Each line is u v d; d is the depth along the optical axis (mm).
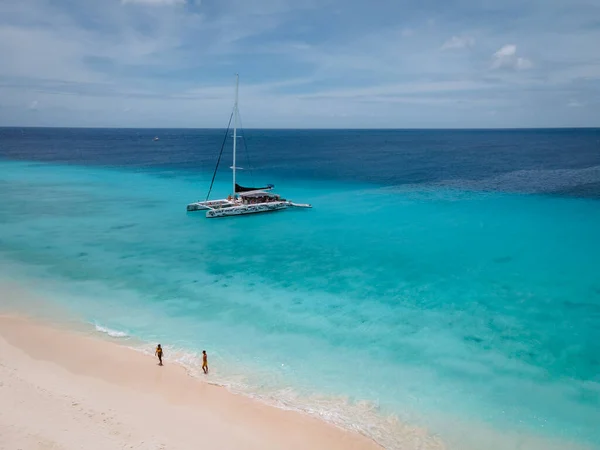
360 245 38625
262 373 19406
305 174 88062
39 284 29125
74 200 58062
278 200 54938
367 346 21875
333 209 53906
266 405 17203
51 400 16703
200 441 15008
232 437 15320
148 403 16984
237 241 40062
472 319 24797
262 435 15516
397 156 133125
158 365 19719
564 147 166625
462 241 39375
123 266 33000
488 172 88375
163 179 79000
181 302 26688
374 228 44375
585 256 34969
